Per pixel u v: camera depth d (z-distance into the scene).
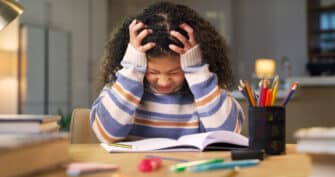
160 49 0.81
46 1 3.81
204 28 0.92
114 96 0.88
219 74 0.97
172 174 0.52
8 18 0.80
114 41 1.00
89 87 4.40
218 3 5.16
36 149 0.49
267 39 5.31
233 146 0.78
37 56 3.68
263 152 0.66
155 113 0.95
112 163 0.62
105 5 4.89
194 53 0.86
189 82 0.88
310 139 0.47
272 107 0.71
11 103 3.45
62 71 3.99
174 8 0.89
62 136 0.57
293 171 0.56
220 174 0.52
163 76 0.86
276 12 5.29
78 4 4.30
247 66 5.32
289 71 4.70
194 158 0.67
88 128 1.03
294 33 5.20
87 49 4.43
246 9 5.29
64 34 4.05
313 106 2.54
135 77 0.87
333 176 0.47
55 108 3.88
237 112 0.92
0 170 0.42
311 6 5.03
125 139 0.93
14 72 3.47
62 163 0.57
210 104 0.88
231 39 5.12
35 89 3.64
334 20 4.99
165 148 0.77
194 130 0.94
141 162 0.57
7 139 0.48
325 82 2.56
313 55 5.02
